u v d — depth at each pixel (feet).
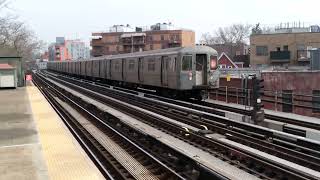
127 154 44.47
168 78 93.40
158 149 45.39
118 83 141.79
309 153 42.88
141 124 65.62
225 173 33.73
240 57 281.54
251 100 74.84
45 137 49.73
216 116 62.80
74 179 31.86
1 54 178.29
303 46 246.06
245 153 41.50
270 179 34.81
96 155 44.73
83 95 120.78
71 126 64.34
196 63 89.15
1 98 106.52
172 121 61.62
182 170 36.35
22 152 41.50
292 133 54.19
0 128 57.26
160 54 97.60
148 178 35.17
